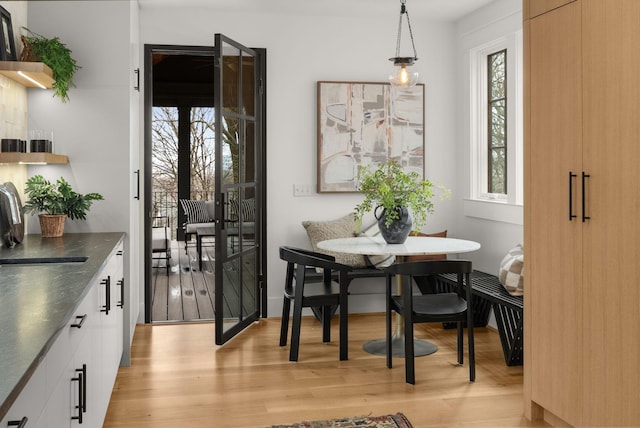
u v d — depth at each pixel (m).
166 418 3.38
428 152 6.00
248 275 5.45
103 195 4.29
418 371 4.20
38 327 1.62
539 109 3.18
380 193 4.66
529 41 3.25
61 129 4.24
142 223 5.54
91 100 4.26
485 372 4.18
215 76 4.75
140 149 5.48
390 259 5.57
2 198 3.41
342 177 5.80
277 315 5.80
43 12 4.22
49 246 3.46
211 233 9.53
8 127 3.69
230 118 5.01
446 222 6.05
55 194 3.96
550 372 3.15
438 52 5.97
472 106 5.73
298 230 5.80
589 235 2.84
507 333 4.35
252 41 5.64
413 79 4.68
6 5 3.68
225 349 4.75
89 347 2.34
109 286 3.03
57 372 1.69
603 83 2.72
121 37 4.29
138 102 5.20
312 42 5.75
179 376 4.10
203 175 12.46
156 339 5.04
